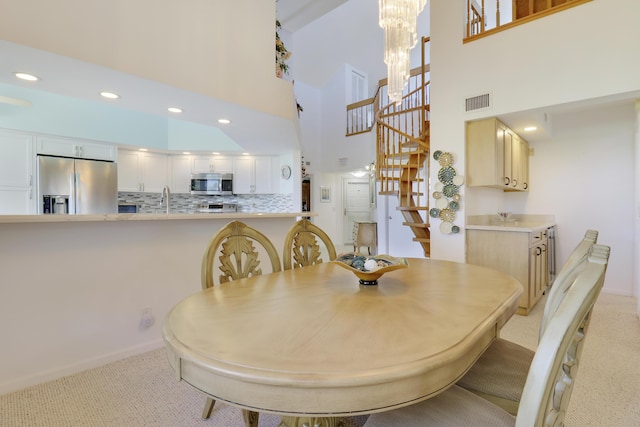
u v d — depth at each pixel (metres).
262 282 1.58
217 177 6.21
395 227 6.84
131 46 2.33
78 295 2.15
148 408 1.76
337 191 9.52
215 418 1.69
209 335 0.92
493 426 0.93
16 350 1.92
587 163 4.26
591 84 2.85
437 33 3.79
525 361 1.35
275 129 4.08
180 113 3.34
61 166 4.65
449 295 1.34
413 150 5.22
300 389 0.72
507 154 3.80
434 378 0.80
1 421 1.64
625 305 3.52
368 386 0.73
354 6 8.32
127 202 5.70
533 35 3.15
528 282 3.27
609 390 1.94
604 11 2.79
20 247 1.94
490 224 4.28
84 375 2.09
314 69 8.62
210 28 2.84
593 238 1.20
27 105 3.75
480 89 3.48
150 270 2.49
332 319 1.05
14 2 1.84
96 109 5.05
